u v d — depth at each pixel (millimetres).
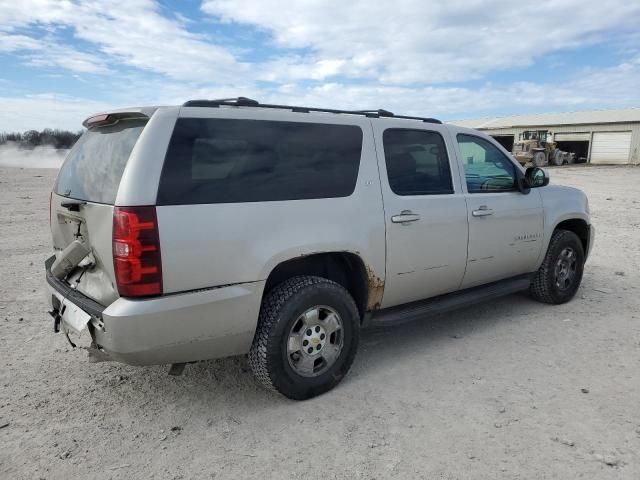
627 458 2875
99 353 3168
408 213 4059
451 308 4496
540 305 5656
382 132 4059
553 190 5566
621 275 6918
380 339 4746
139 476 2791
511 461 2869
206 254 3062
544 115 52938
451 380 3875
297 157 3543
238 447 3055
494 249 4805
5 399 3629
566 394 3621
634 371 3977
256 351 3400
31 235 10094
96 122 3488
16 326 5070
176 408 3523
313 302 3508
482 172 4836
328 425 3279
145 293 2902
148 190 2902
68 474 2805
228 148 3246
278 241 3342
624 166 37375
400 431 3193
